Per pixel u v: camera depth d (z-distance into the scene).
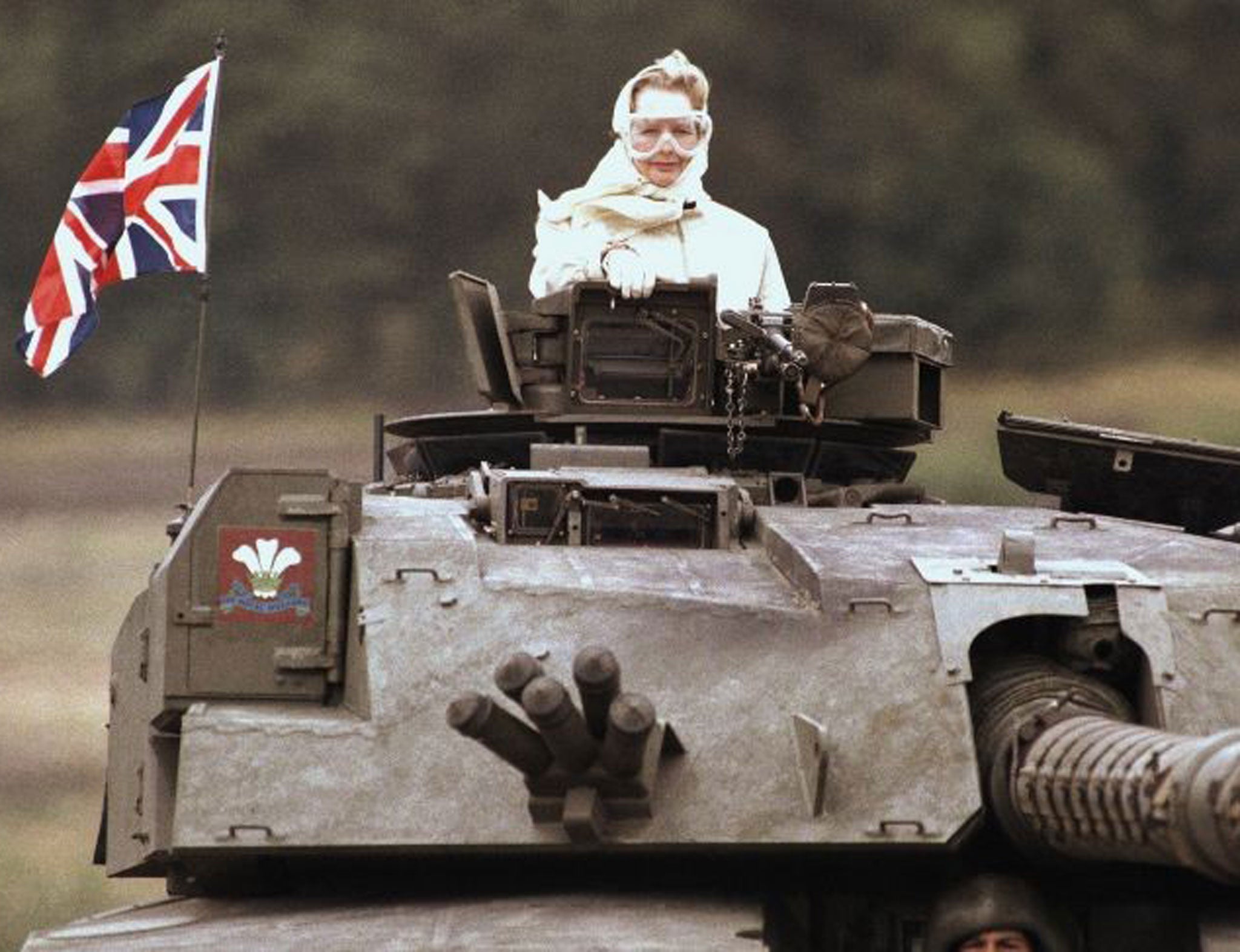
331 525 38.19
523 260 85.62
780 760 36.31
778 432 44.50
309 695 37.94
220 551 38.00
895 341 44.28
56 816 73.75
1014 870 37.25
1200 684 37.16
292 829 36.12
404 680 36.97
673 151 47.19
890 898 37.66
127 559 82.81
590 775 35.00
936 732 36.31
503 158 86.00
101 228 50.59
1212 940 36.59
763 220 87.12
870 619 37.25
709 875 37.84
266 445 83.81
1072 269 86.75
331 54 86.00
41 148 87.56
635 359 44.03
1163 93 89.56
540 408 44.22
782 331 43.28
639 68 86.81
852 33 88.00
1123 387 85.00
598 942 34.66
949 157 87.31
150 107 50.16
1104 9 89.56
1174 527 41.59
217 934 36.22
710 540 40.38
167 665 37.84
